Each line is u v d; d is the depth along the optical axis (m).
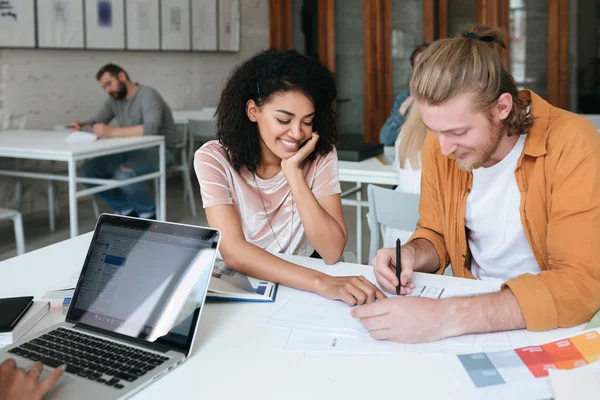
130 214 4.50
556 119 1.32
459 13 6.46
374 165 2.97
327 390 0.92
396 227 2.28
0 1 4.42
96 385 0.92
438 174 1.54
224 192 1.62
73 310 1.15
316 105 1.59
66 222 4.68
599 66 6.14
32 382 0.86
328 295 1.29
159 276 1.10
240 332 1.13
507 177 1.40
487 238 1.49
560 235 1.23
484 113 1.17
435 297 1.28
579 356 0.95
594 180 1.22
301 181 1.60
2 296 1.30
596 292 1.15
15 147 3.62
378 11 6.70
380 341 1.08
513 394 0.89
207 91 6.76
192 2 6.27
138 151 4.43
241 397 0.90
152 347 1.04
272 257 1.41
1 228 4.45
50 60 4.92
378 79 6.84
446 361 0.99
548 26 6.22
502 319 1.11
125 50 5.60
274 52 1.58
